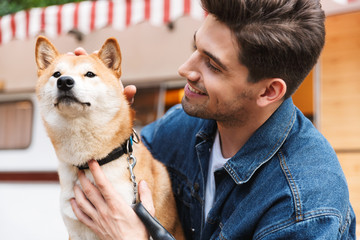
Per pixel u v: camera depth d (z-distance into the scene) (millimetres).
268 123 1476
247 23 1298
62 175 1755
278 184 1341
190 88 1514
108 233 1540
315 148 1418
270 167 1424
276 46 1293
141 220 1526
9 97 4379
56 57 2070
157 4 3336
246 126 1511
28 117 4297
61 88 1700
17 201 4246
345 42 3801
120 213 1511
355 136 3811
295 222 1233
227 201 1498
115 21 3508
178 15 3254
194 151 1785
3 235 4234
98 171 1586
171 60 3924
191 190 1732
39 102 1929
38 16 3795
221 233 1411
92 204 1645
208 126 1720
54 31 3744
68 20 3682
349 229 1467
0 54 4426
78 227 1732
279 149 1453
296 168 1351
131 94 2053
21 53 4336
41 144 4215
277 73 1356
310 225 1213
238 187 1476
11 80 4391
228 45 1334
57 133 1750
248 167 1445
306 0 1361
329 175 1320
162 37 3945
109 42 2057
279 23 1308
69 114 1694
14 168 4297
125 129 1804
